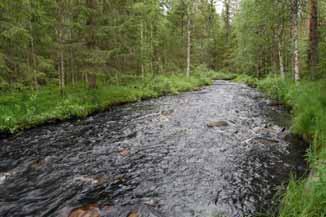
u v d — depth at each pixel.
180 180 6.50
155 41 29.00
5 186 6.37
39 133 10.79
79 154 8.37
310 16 14.62
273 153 7.92
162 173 6.91
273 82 21.00
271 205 5.29
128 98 18.02
